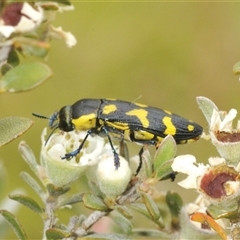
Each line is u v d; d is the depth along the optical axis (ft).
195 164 0.35
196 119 0.63
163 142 0.35
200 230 0.37
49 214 0.36
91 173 0.37
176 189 0.48
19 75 0.32
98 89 0.64
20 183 0.50
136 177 0.36
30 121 0.34
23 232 0.36
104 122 0.40
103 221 0.40
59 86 0.62
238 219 0.34
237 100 0.65
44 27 0.34
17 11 0.33
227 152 0.34
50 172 0.36
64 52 0.64
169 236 0.38
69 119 0.40
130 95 0.65
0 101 0.57
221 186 0.34
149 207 0.35
